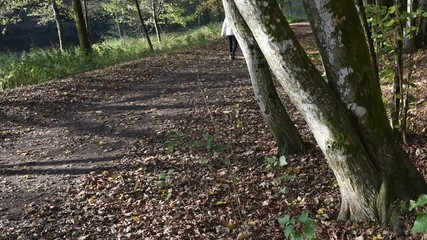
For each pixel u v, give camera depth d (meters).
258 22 3.18
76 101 10.76
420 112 6.79
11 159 7.05
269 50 3.24
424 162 4.98
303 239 3.76
